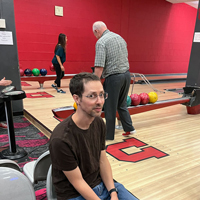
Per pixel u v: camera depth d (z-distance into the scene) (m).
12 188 1.04
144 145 2.69
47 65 7.07
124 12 8.00
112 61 2.46
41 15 6.57
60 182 1.11
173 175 2.03
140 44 8.72
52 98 4.71
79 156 1.08
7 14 3.15
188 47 10.23
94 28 2.58
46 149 2.49
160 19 8.95
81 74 1.07
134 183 1.88
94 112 1.04
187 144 2.76
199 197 1.72
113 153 2.45
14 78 3.42
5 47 3.25
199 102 4.09
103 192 1.22
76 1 7.02
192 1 9.00
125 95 2.72
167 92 6.17
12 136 2.24
